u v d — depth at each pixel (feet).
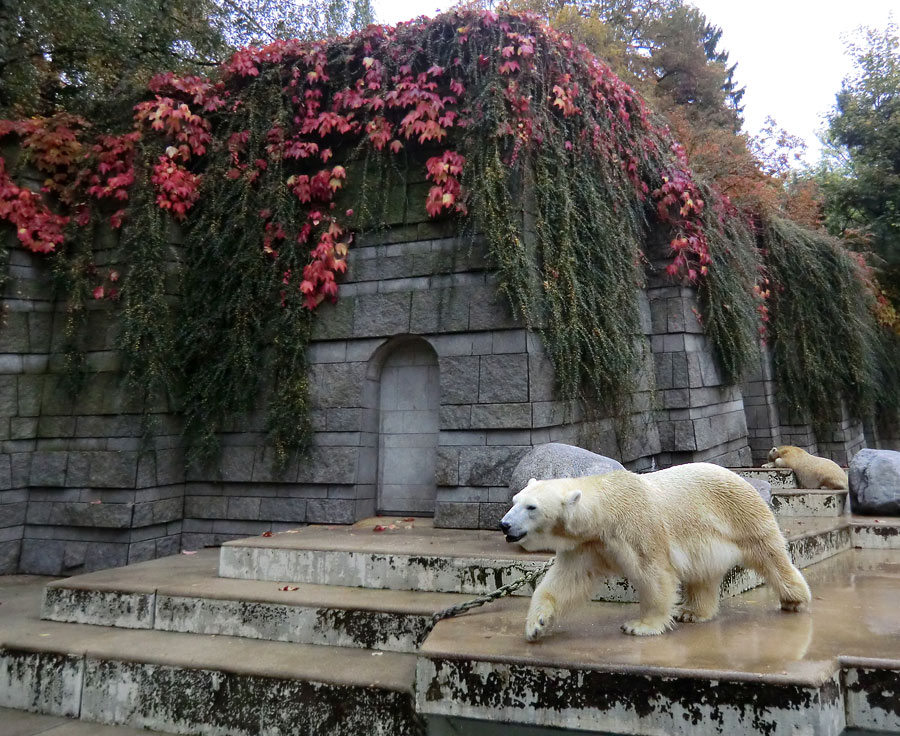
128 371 21.74
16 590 19.77
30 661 13.14
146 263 22.16
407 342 21.77
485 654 9.45
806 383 33.50
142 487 21.31
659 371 25.81
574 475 15.64
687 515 10.41
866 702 8.60
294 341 21.71
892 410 42.65
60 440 22.59
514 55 21.06
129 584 15.21
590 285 20.97
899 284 47.03
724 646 9.46
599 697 8.77
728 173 34.96
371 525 20.36
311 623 13.06
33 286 23.36
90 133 24.82
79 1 26.25
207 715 11.55
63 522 21.83
